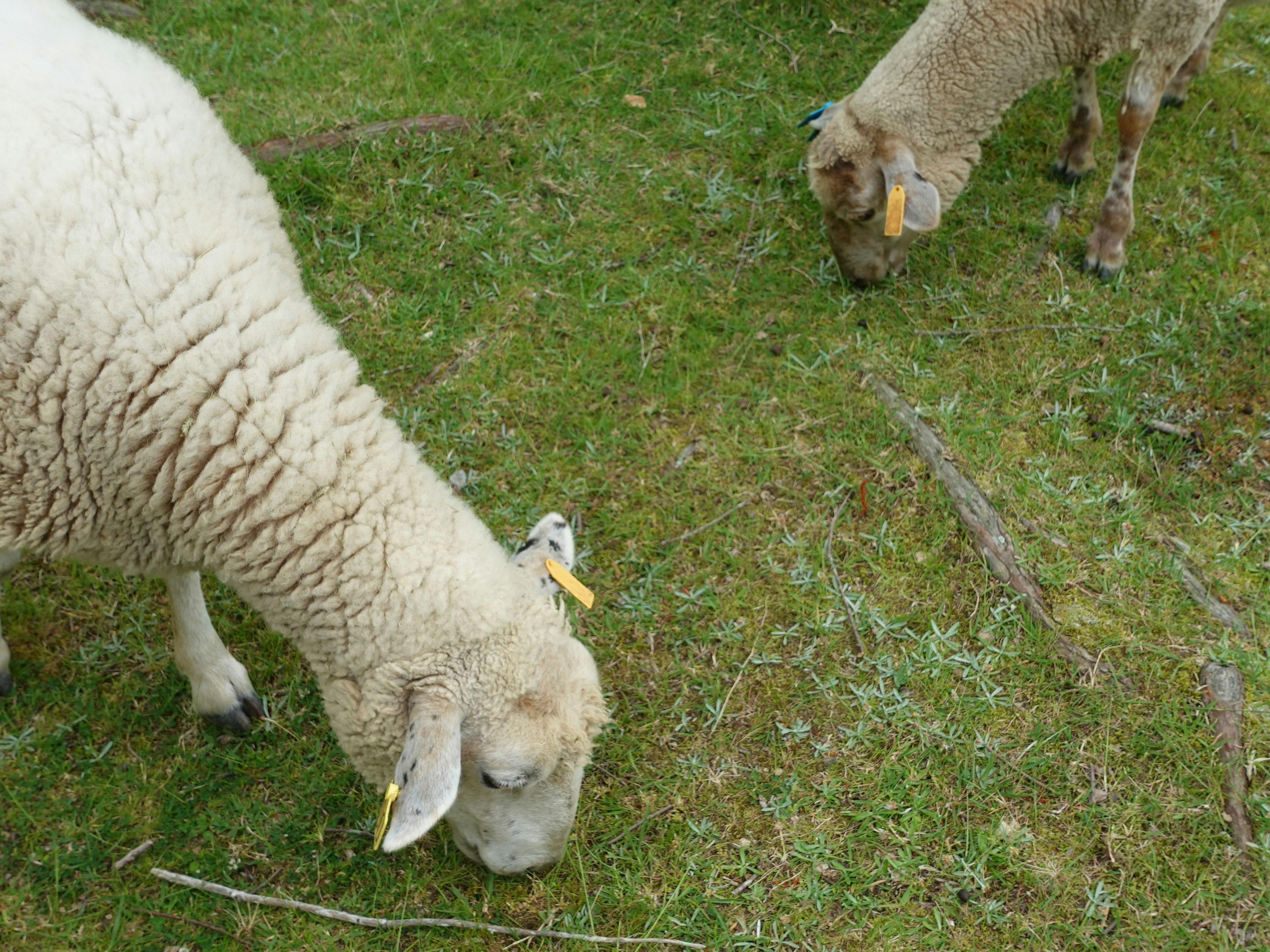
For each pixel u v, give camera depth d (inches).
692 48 230.2
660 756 133.0
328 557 101.7
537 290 184.9
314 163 194.2
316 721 135.9
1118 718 132.0
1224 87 223.9
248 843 124.6
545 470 162.4
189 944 116.6
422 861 124.0
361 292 182.1
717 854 124.0
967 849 122.0
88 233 100.4
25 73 106.0
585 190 199.9
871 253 182.9
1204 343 175.9
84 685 137.6
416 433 165.2
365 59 221.6
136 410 100.0
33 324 98.6
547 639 104.6
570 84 220.2
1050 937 115.4
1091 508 154.6
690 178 203.9
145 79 116.6
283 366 104.1
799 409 170.1
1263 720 130.4
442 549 103.8
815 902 118.6
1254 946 112.8
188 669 130.3
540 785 107.3
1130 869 119.4
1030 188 204.5
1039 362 174.1
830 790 127.6
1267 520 151.9
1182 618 141.7
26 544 108.9
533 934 116.7
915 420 165.3
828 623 144.3
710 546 153.6
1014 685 136.5
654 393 172.4
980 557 149.3
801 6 239.9
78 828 124.4
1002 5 166.9
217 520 102.9
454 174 198.5
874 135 176.9
